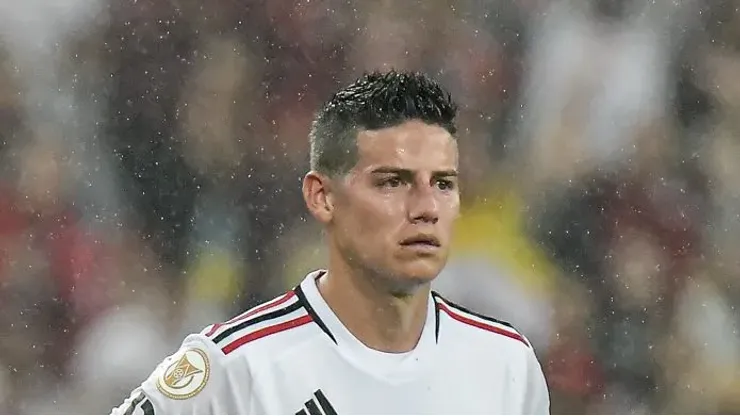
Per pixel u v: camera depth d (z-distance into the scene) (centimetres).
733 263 1805
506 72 1908
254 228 1769
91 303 1697
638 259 1800
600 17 1933
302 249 1745
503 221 1819
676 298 1778
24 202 1762
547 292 1772
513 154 1869
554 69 1909
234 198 1791
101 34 1870
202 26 1877
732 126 1891
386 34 1909
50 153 1805
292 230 1770
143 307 1706
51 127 1820
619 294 1780
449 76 1902
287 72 1875
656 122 1889
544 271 1788
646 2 1936
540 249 1808
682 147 1878
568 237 1814
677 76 1914
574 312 1759
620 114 1891
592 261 1798
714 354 1741
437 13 1919
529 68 1912
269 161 1820
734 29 1922
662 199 1844
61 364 1658
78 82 1850
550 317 1755
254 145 1830
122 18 1872
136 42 1870
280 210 1783
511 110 1892
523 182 1852
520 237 1811
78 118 1833
